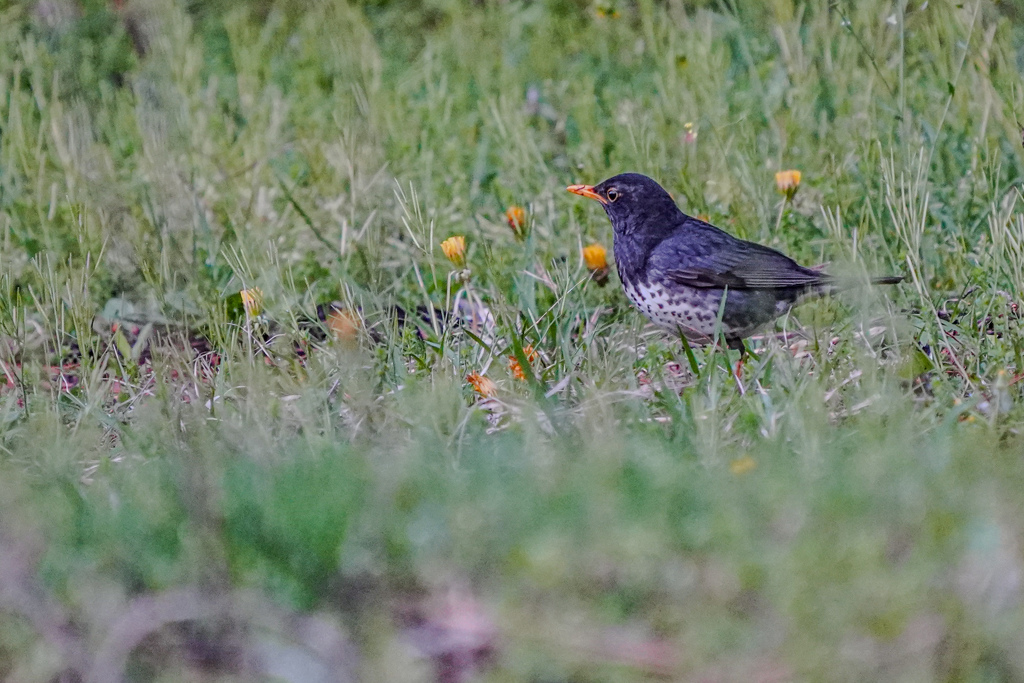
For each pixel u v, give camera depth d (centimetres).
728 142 1486
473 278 1292
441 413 924
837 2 1517
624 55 1994
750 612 632
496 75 1955
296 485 767
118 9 1639
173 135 1446
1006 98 1349
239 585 666
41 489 851
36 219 1440
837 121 1525
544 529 693
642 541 664
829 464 784
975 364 1019
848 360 1017
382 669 618
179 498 746
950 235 1249
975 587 616
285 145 1683
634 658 610
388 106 1686
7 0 1856
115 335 1183
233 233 1370
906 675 588
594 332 1080
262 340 1108
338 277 1230
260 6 2303
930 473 767
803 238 1306
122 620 646
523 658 614
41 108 1633
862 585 618
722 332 1090
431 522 713
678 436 893
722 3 1772
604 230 1372
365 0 2297
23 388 1063
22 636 655
